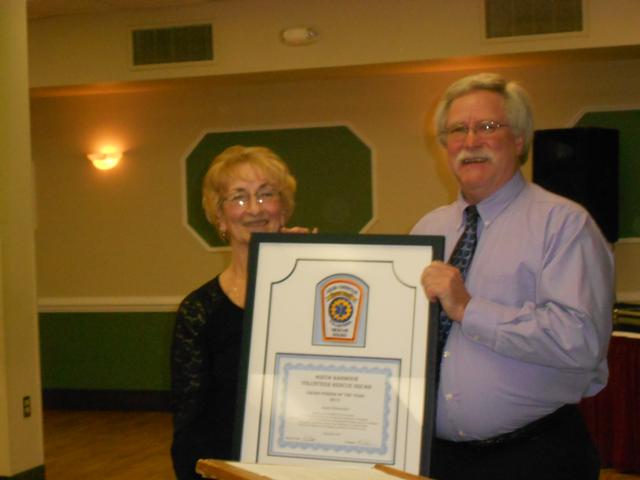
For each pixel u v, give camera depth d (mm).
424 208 7035
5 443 4824
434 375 1904
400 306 1965
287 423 1949
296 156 7281
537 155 6234
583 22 5875
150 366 7641
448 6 6078
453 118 2191
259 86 7312
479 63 6438
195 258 7543
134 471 5539
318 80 7172
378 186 7125
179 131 7523
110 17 6750
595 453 2150
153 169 7598
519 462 2053
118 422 7172
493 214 2172
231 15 6488
